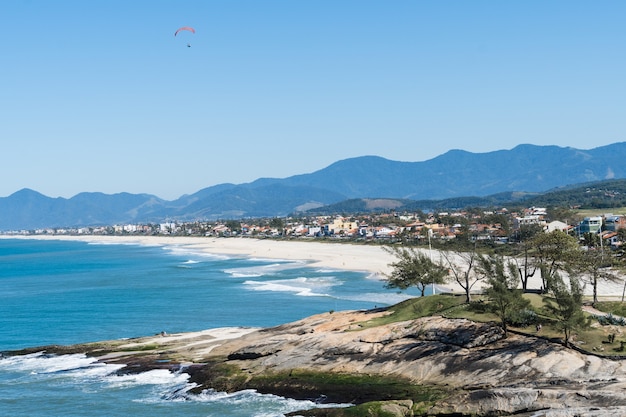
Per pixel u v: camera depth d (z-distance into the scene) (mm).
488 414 50469
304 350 69312
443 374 59656
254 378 66188
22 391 69438
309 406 58969
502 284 65812
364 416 52469
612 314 72875
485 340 62469
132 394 66438
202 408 60375
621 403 46219
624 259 101000
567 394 48781
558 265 86938
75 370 76812
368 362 64562
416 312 75438
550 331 62250
